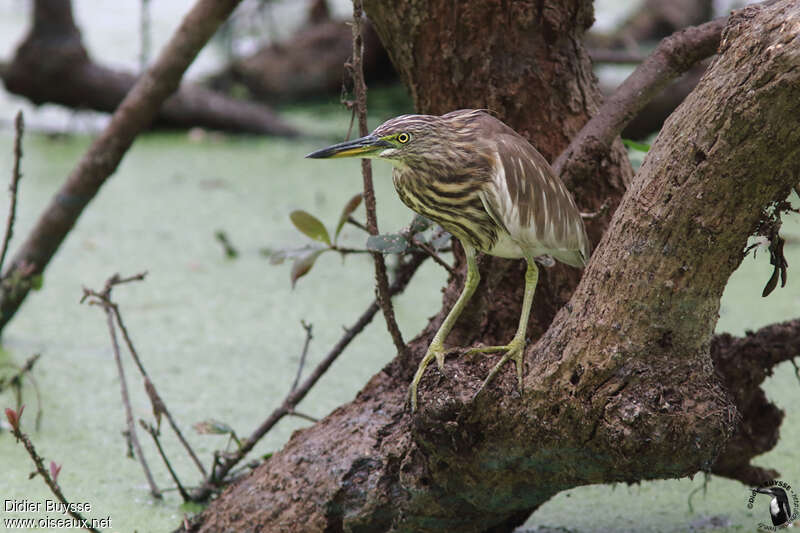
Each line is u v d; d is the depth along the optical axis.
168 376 8.85
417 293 10.78
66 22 15.73
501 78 6.17
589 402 4.71
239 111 16.25
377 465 5.49
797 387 8.61
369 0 6.25
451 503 5.43
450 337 5.91
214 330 9.80
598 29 19.00
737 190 4.32
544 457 5.01
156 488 7.03
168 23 21.16
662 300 4.56
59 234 9.03
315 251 6.04
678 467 4.68
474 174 5.16
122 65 18.09
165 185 13.94
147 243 11.92
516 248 5.29
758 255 11.62
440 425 4.99
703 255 4.48
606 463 4.86
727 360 6.12
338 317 10.16
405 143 5.25
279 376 8.91
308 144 16.12
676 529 6.61
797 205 8.73
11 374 8.75
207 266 11.33
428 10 6.11
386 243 5.49
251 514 5.77
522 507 5.57
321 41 17.47
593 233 6.27
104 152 8.76
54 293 10.55
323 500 5.54
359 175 14.54
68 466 7.41
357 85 5.48
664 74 6.04
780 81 4.04
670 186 4.47
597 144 5.95
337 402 8.43
